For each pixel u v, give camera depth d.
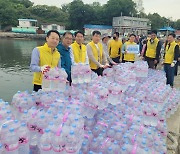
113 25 68.38
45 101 3.06
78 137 2.33
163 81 6.38
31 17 67.06
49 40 3.67
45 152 2.17
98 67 5.45
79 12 66.62
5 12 60.69
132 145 2.70
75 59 4.42
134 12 73.12
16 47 35.75
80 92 3.50
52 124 2.27
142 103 4.09
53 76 3.44
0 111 2.48
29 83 13.85
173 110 5.66
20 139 2.10
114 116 3.53
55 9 71.50
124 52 8.70
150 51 8.34
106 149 2.78
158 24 77.25
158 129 4.06
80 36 4.52
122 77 4.31
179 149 4.27
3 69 18.45
